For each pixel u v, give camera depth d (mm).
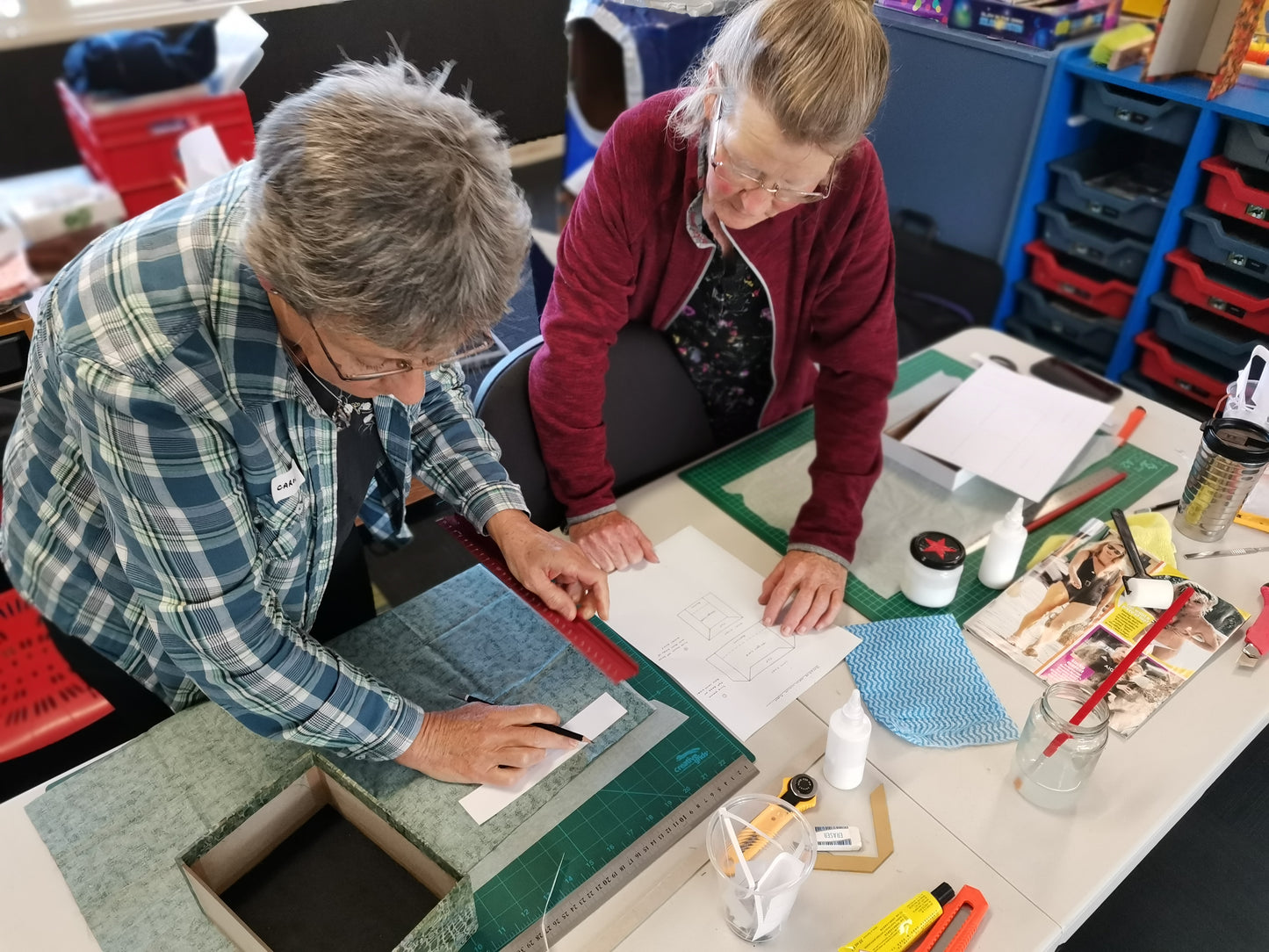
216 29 1547
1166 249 2367
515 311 861
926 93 2477
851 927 893
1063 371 1701
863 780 1027
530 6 1805
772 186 1047
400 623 1219
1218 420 1316
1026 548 1344
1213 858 1522
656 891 926
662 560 1319
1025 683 1141
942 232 2752
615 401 1484
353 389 823
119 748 1041
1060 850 958
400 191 648
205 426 809
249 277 793
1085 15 2275
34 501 1011
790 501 1433
